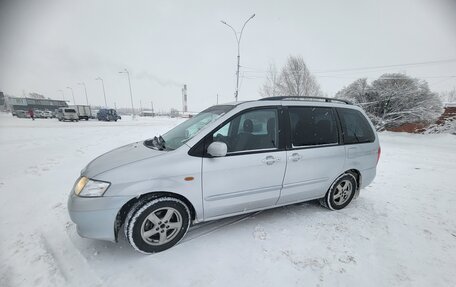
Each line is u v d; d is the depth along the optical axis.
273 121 2.90
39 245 2.57
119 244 2.62
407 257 2.46
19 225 2.98
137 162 2.35
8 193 4.05
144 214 2.34
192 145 2.49
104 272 2.19
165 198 2.41
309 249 2.56
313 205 3.73
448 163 7.25
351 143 3.47
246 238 2.75
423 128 15.70
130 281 2.08
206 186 2.52
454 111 15.17
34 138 11.41
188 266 2.27
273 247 2.59
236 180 2.64
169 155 2.43
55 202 3.71
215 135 2.60
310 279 2.12
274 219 3.22
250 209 2.89
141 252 2.42
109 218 2.23
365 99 18.00
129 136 12.66
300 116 3.09
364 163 3.64
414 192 4.45
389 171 6.09
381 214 3.46
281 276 2.15
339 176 3.45
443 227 3.11
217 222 3.11
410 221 3.26
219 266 2.28
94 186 2.23
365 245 2.66
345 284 2.07
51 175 5.14
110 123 27.44
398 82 16.83
